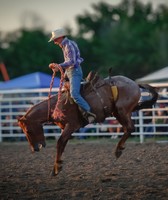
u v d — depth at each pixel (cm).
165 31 12500
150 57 12131
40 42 11181
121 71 12138
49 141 3512
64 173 2114
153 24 13450
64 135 2059
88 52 12112
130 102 2155
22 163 2442
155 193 1675
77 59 2064
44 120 2092
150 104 2236
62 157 2562
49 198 1691
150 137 3481
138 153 2572
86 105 2062
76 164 2320
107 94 2125
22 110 3888
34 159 2558
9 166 2369
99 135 3538
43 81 4391
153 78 4500
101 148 2880
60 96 2089
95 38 12519
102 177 1991
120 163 2292
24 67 10881
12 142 3628
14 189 1855
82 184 1880
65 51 2056
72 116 2081
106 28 14488
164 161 2288
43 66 10825
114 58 12106
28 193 1778
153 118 3244
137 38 12456
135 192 1709
